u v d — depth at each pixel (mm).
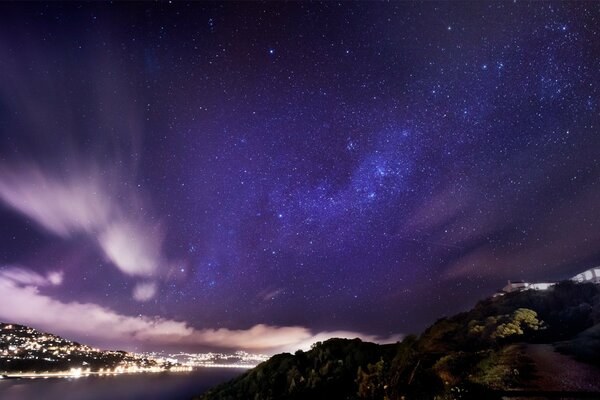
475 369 15969
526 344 19766
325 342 29000
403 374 18516
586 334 18703
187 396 109625
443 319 25922
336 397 19969
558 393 12188
